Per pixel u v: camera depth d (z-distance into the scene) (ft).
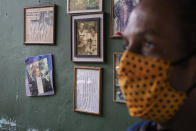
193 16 1.38
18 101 8.00
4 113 8.33
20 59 7.84
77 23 6.54
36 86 7.50
